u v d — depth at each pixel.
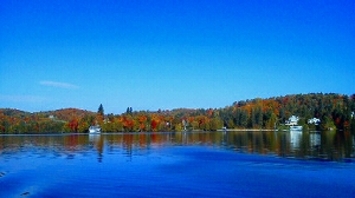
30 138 159.50
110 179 44.91
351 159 65.44
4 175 48.88
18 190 39.62
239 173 49.66
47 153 81.50
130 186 40.66
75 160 66.31
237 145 108.81
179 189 39.06
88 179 45.03
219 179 44.81
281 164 59.19
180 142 128.38
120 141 135.75
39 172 51.12
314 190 38.41
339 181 43.09
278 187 39.91
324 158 67.62
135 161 64.81
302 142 115.62
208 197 35.75
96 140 143.12
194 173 49.66
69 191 38.62
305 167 55.16
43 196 36.91
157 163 61.81
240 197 35.66
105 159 68.12
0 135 196.62
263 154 77.31
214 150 90.75
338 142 112.81
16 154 78.81
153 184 41.72
